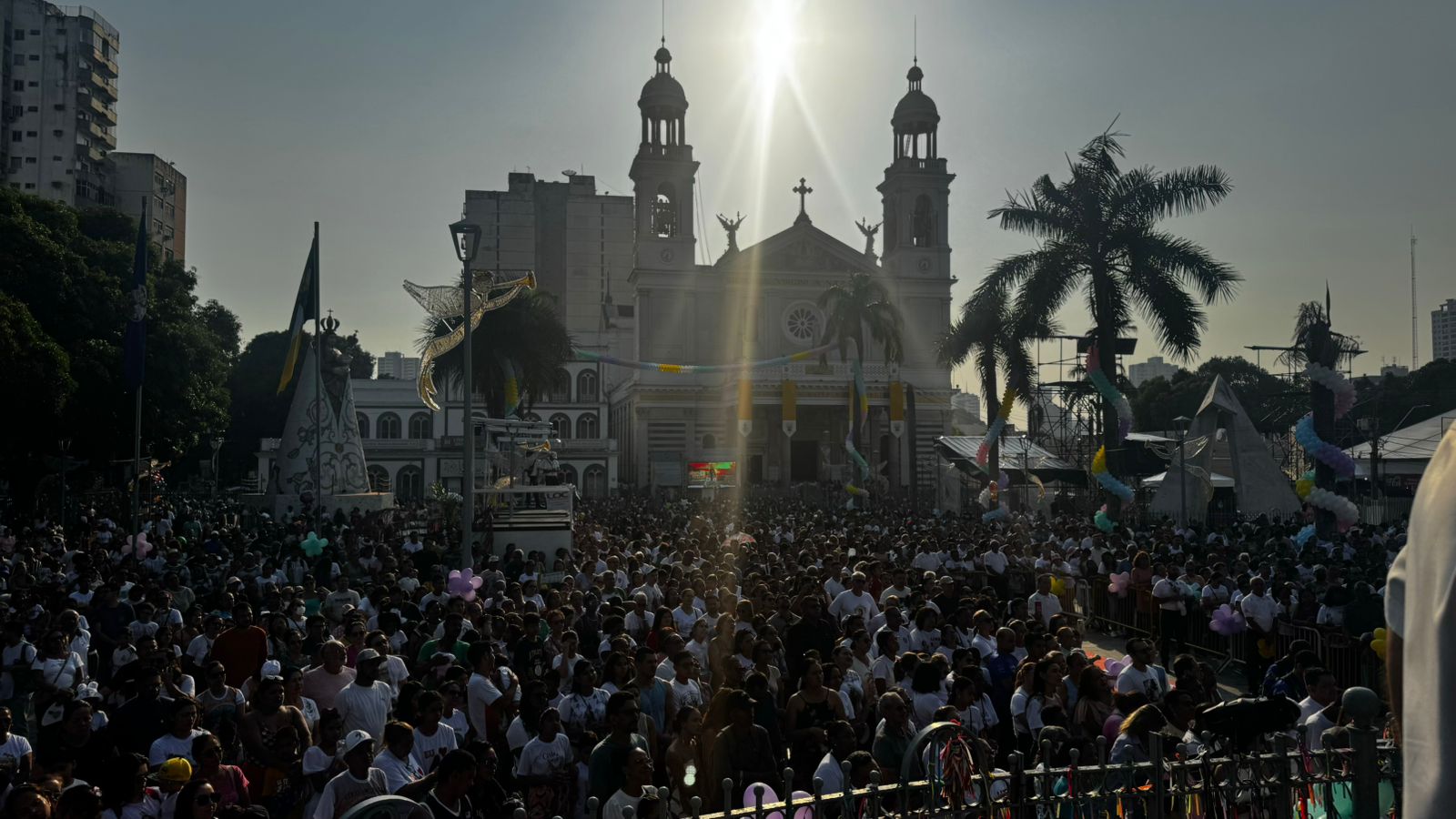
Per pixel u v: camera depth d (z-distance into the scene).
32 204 40.81
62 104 86.94
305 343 40.81
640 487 77.69
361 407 85.31
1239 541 28.50
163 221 97.56
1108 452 33.41
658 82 80.75
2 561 19.97
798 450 81.56
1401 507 37.53
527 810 8.42
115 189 93.06
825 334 68.75
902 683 10.77
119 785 7.27
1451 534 1.83
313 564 21.45
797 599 13.97
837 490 66.38
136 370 24.03
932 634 12.77
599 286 134.12
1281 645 15.88
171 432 41.41
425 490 83.19
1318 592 18.84
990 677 11.39
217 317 83.25
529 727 9.09
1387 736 7.21
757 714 9.19
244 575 18.52
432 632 13.21
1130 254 33.38
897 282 81.94
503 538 25.52
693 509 48.72
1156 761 5.82
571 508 28.19
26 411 32.72
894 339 63.41
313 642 12.44
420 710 8.48
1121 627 20.97
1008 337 37.81
